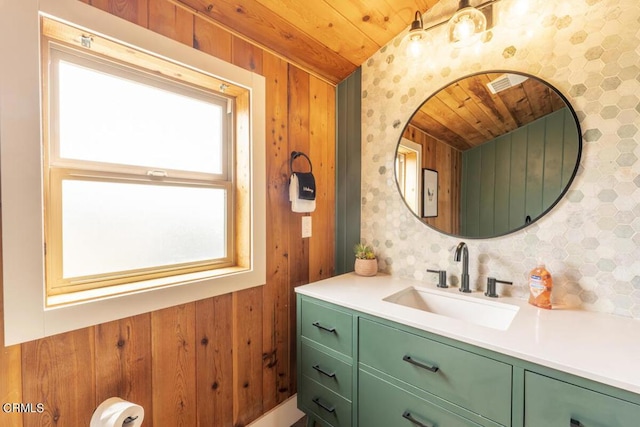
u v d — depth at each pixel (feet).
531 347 2.86
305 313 4.91
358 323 4.14
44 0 2.90
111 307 3.39
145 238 4.11
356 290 4.84
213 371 4.49
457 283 4.98
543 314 3.72
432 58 5.17
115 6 3.37
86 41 3.35
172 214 4.38
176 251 4.44
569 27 3.91
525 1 4.11
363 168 6.20
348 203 6.48
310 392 4.90
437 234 5.20
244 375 4.92
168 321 3.96
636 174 3.54
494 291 4.44
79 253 3.54
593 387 2.47
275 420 5.40
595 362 2.59
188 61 3.97
